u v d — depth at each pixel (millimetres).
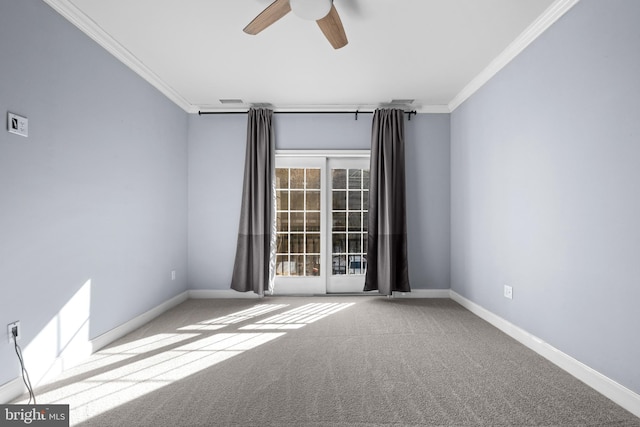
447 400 1954
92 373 2297
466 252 3945
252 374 2279
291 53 3049
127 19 2512
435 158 4469
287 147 4500
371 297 4438
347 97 4129
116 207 2928
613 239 1938
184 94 4023
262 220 4281
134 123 3195
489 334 3047
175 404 1915
